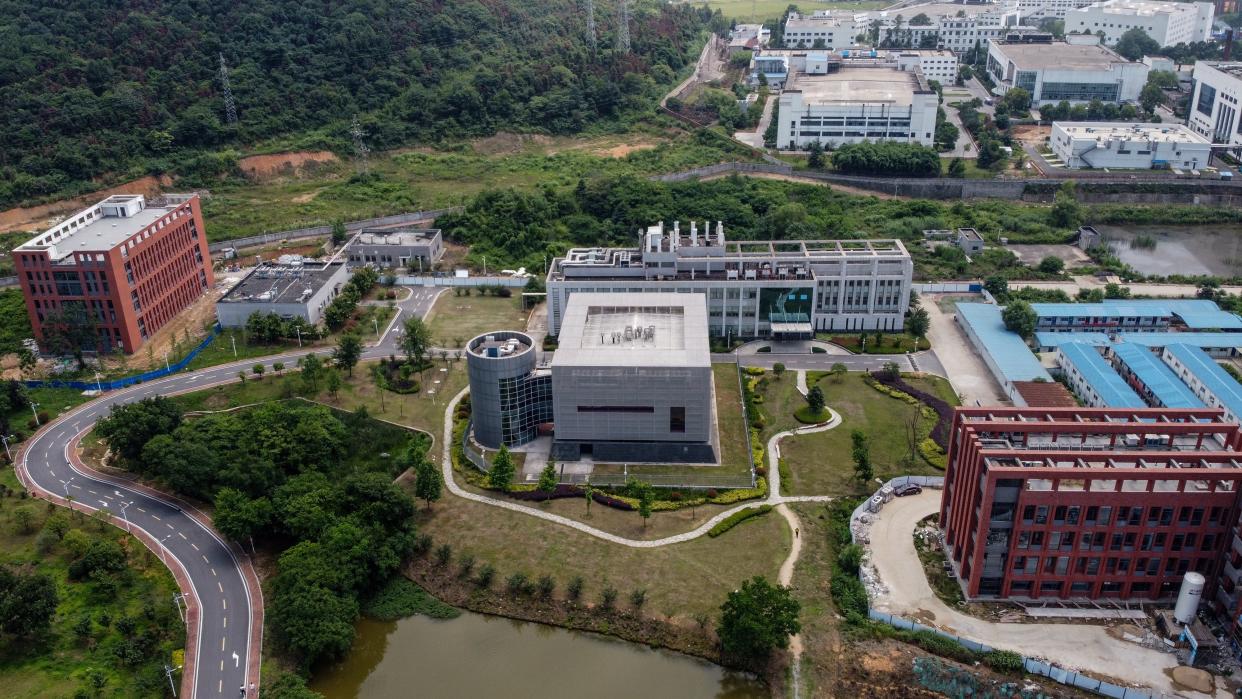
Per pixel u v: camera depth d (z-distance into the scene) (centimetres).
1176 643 13325
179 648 13762
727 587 14975
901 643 13662
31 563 15275
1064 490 13450
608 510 17000
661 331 19162
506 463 17350
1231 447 14188
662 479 17738
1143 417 14875
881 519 16438
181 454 17075
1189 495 13262
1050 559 14050
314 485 16575
